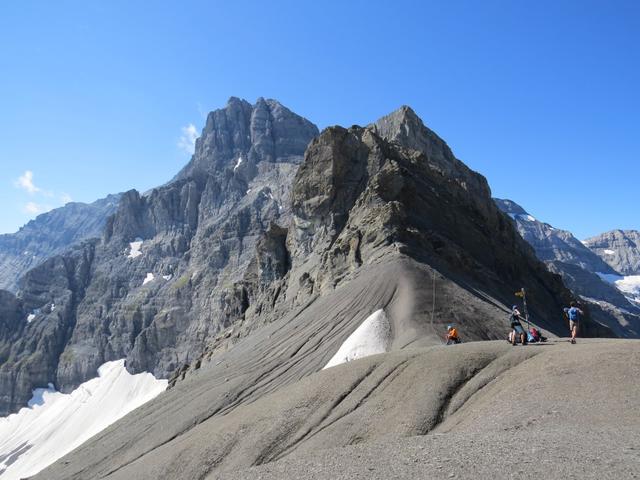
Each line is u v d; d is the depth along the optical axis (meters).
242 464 31.73
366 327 57.12
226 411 52.31
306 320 70.06
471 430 23.34
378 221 82.38
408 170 102.56
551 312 102.56
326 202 102.19
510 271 102.81
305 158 109.19
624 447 17.47
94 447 60.66
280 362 60.09
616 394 22.47
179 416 55.69
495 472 16.66
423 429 26.77
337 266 82.62
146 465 39.31
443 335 52.69
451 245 85.06
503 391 26.25
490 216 122.06
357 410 30.77
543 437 19.14
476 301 63.25
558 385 24.55
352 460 19.16
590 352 26.52
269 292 108.38
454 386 29.00
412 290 62.25
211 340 119.44
